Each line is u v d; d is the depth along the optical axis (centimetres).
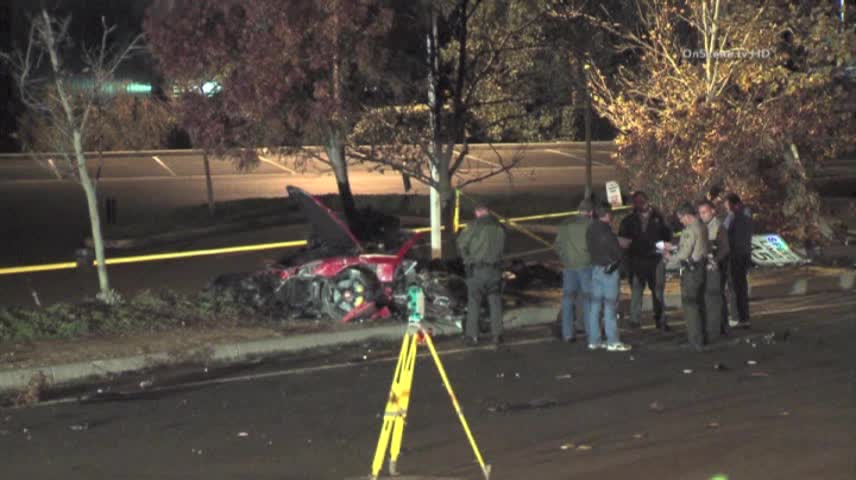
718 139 2092
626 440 920
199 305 1571
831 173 4316
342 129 1662
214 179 4019
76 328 1427
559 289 1867
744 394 1103
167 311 1539
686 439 916
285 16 1552
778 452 861
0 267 2200
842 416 986
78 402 1130
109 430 999
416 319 822
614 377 1216
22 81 1853
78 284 1967
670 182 2089
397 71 1728
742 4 2164
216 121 1648
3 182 3756
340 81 1617
